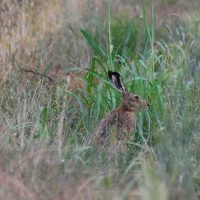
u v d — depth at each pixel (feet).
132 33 54.95
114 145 37.29
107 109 41.70
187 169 32.71
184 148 35.17
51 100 42.09
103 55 46.37
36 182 31.63
